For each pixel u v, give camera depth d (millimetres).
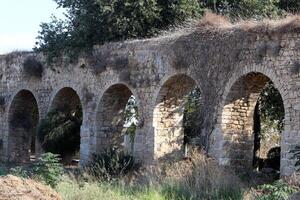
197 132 28594
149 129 24688
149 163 24438
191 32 23031
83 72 28922
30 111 35281
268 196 13531
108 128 28141
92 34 28984
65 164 30219
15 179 12617
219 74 21734
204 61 22328
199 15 29406
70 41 29484
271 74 19578
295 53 18859
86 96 28562
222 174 17406
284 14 28969
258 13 30312
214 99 21859
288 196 13430
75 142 30266
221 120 21531
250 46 20531
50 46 30859
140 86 25422
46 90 31672
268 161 27797
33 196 12188
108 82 27234
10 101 34469
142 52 25438
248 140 21938
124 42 26547
